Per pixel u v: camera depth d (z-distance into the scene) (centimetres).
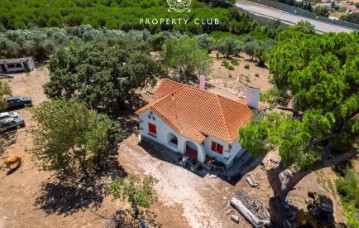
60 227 2400
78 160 2888
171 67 4934
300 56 2595
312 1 16325
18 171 2952
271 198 2712
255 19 10856
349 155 2286
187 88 3262
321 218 2462
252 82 5253
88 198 2667
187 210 2577
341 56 2505
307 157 1994
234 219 2492
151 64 3834
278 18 10625
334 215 2700
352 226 2172
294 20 10375
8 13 7525
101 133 2642
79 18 8100
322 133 1959
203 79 3588
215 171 3008
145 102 4141
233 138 2906
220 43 6862
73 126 2592
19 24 7050
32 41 5288
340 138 2122
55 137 2553
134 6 9956
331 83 2041
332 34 2947
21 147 3247
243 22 9756
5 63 4750
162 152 3228
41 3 8825
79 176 2906
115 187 2383
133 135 3478
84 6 9400
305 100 2111
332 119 1925
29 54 5294
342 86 2034
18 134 3444
